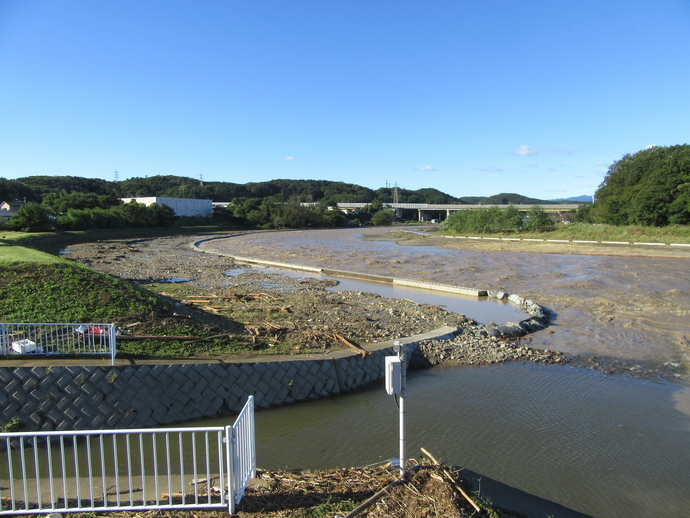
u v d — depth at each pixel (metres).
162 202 101.69
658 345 16.61
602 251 48.16
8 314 13.58
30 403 9.62
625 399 11.88
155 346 12.30
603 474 8.41
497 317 21.66
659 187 62.75
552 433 10.01
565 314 21.83
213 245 67.81
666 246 50.50
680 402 11.70
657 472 8.52
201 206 118.56
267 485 6.44
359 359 13.29
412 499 6.02
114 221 80.75
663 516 7.29
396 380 6.33
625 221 70.12
